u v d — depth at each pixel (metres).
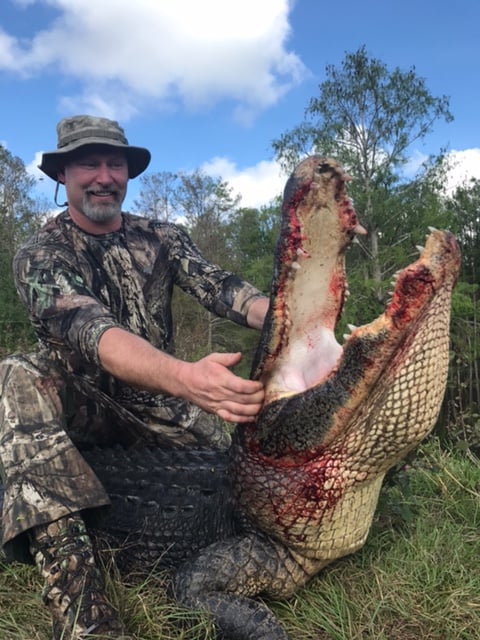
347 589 1.17
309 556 1.11
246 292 1.47
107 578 1.12
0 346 4.12
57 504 1.09
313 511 1.06
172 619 1.06
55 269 1.25
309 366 1.06
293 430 1.02
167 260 1.54
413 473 1.76
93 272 1.41
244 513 1.13
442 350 0.96
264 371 1.03
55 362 1.27
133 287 1.46
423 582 1.17
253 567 1.10
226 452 1.36
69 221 1.43
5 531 1.07
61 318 1.16
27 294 1.24
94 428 1.42
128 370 1.02
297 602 1.13
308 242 0.99
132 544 1.24
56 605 1.01
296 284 1.01
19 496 1.09
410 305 0.90
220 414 0.98
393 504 1.41
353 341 0.94
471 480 1.69
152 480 1.30
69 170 1.41
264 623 1.00
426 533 1.37
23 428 1.15
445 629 1.04
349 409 0.97
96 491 1.14
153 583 1.20
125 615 1.06
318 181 0.94
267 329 1.01
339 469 1.03
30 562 1.12
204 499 1.24
